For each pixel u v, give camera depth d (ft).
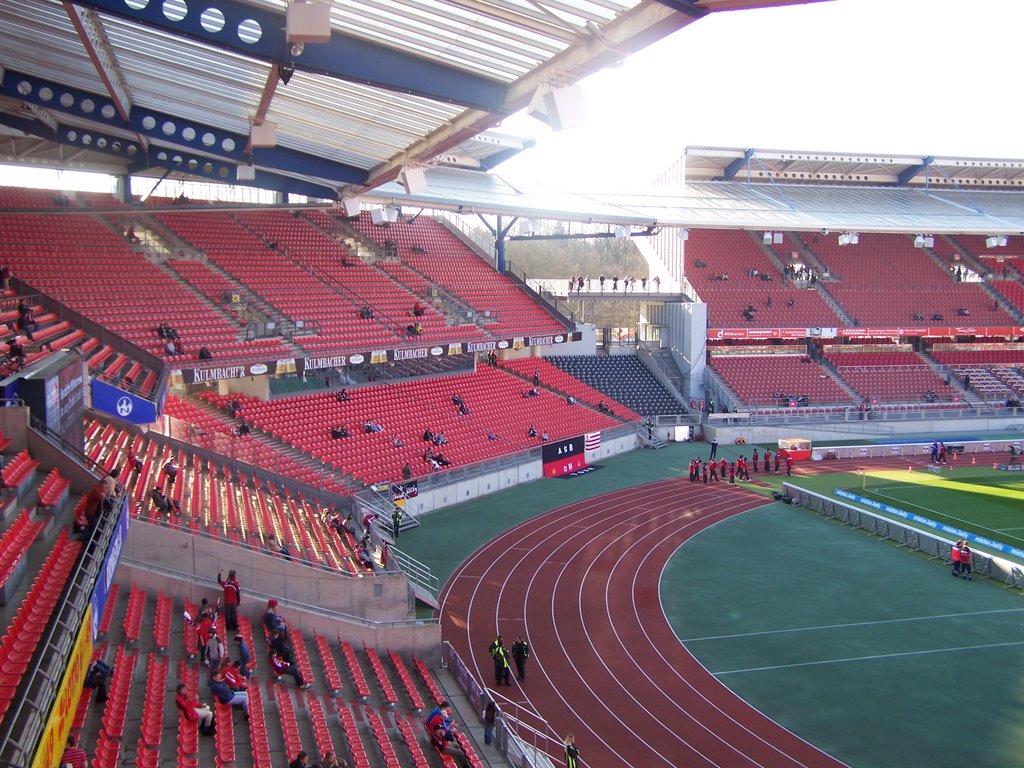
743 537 103.19
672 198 181.47
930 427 172.76
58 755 29.73
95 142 89.81
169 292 115.55
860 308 188.65
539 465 134.51
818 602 81.35
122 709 42.68
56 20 52.01
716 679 65.41
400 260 158.10
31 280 102.99
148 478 72.28
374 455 111.04
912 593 83.66
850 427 168.04
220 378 103.14
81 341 91.61
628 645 71.82
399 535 102.37
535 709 61.00
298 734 47.80
